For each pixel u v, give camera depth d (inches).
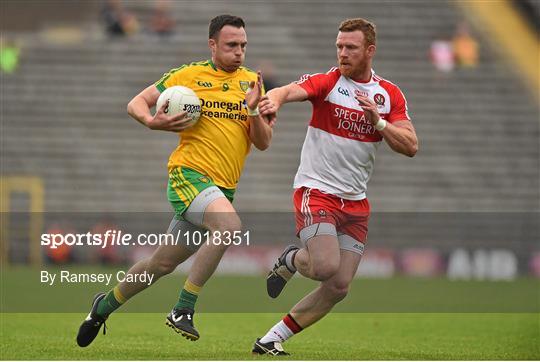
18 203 3651.6
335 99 1089.4
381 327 1619.1
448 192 3715.6
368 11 4338.1
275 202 3609.7
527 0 4404.5
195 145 1074.1
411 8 4377.5
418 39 4276.6
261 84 1056.8
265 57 4148.6
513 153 3882.9
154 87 1079.6
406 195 3676.2
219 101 1078.4
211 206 1045.2
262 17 4288.9
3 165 3740.2
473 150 3875.5
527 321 1745.8
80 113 3912.4
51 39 4163.4
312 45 4207.7
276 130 3786.9
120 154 3769.7
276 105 1030.4
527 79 4156.0
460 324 1680.6
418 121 3969.0
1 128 3831.2
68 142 3804.1
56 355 1086.4
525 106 4057.6
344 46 1078.4
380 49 4229.8
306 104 3868.1
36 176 3710.6
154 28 4200.3
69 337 1337.4
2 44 4055.1
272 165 3700.8
